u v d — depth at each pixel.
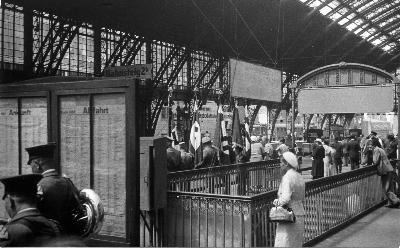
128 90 6.01
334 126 41.94
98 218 4.94
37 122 6.82
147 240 7.25
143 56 31.16
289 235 5.55
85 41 26.14
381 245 7.57
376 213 10.84
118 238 6.11
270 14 32.25
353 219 9.73
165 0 25.16
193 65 35.19
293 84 15.09
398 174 12.83
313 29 39.00
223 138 13.13
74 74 25.11
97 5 22.64
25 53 21.62
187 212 6.94
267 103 40.84
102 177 6.30
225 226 6.53
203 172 10.00
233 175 11.43
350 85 14.28
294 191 5.57
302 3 33.03
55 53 23.08
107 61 27.11
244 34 34.19
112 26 26.38
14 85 6.94
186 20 28.69
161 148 6.84
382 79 13.78
